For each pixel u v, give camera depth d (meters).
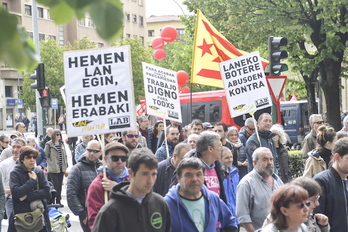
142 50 58.50
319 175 6.51
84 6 1.96
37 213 8.10
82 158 7.85
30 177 8.13
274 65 13.87
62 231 8.92
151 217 4.89
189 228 5.45
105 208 4.75
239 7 22.77
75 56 7.27
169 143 10.24
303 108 31.02
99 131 7.23
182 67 49.03
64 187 18.53
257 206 6.58
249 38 22.92
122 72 7.27
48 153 14.34
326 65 23.53
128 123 7.26
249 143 9.86
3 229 12.06
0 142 14.01
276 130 10.96
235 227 5.91
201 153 6.71
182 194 5.52
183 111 27.67
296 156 14.78
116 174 6.64
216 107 26.34
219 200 5.79
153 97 10.58
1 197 8.19
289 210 4.51
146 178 4.80
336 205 6.43
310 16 22.31
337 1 19.77
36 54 1.99
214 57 13.80
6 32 1.92
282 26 21.62
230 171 7.52
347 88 47.38
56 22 2.01
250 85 10.24
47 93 21.38
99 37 1.99
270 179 6.77
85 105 7.24
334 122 23.66
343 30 20.69
